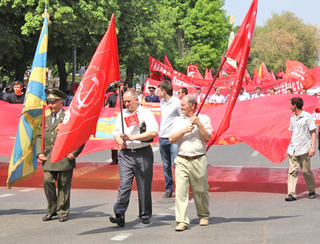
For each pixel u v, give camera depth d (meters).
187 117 7.88
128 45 38.25
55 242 6.98
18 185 11.66
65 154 7.89
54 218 8.53
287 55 97.31
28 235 7.39
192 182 7.86
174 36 68.12
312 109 11.73
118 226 7.91
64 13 27.52
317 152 17.30
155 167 14.09
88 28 29.67
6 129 12.42
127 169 7.87
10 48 30.78
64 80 36.78
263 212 8.91
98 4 29.53
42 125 8.37
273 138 11.42
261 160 15.74
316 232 7.44
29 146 8.66
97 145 12.30
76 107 7.93
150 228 7.78
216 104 18.28
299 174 13.01
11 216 8.69
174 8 69.69
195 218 8.51
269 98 12.16
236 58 8.85
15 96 13.78
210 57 69.81
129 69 49.75
